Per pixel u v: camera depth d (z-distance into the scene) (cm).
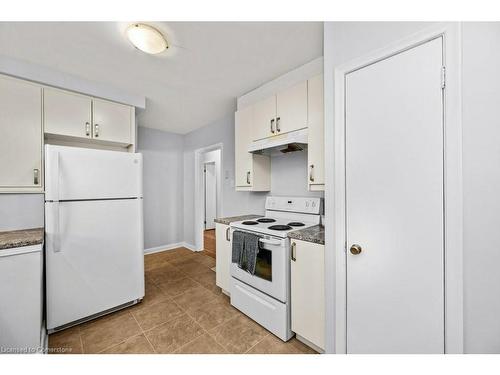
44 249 172
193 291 247
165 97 259
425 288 96
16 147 180
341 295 125
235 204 317
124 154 207
